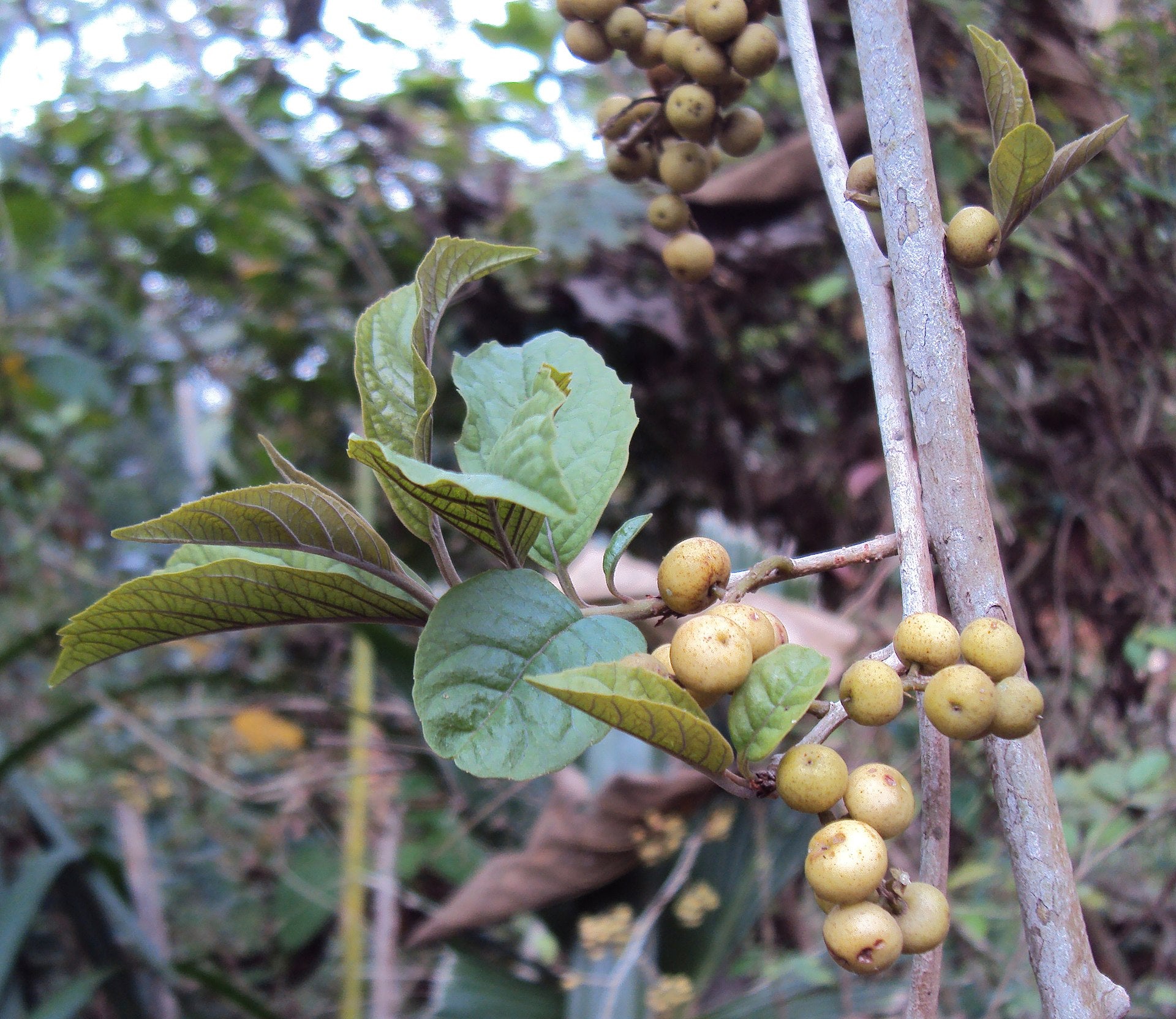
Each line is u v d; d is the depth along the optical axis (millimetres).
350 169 581
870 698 130
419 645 138
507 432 126
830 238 466
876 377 163
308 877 596
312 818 604
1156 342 407
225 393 694
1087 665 477
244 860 648
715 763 126
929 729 151
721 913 445
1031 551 460
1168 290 401
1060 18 384
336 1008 599
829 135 181
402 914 597
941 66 407
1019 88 159
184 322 688
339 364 645
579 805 435
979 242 151
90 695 681
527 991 455
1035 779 144
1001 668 133
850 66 445
